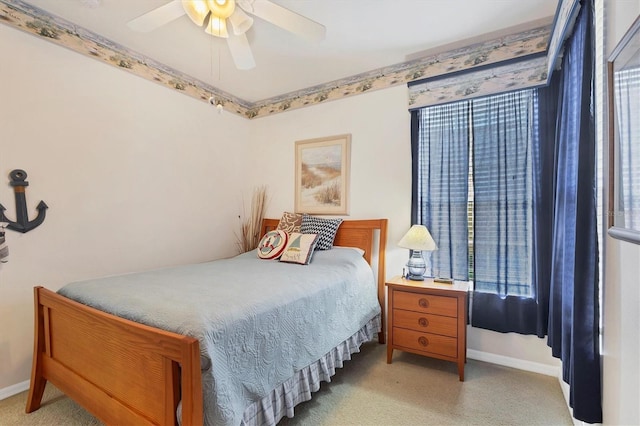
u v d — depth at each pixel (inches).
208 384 44.6
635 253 41.6
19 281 80.0
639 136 37.6
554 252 77.1
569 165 65.3
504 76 93.6
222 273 83.1
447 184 103.2
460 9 82.0
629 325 43.3
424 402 74.9
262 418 55.1
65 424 66.0
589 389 53.6
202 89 128.7
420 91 107.4
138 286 67.1
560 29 69.5
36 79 82.8
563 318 65.5
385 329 112.1
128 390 49.8
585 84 54.5
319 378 72.3
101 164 96.7
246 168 150.3
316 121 132.6
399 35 94.0
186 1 66.4
